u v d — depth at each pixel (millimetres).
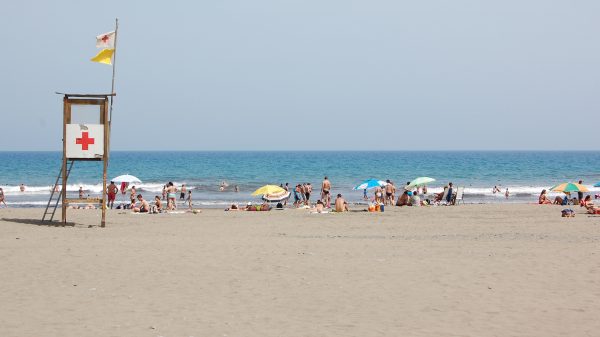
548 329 8703
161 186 71125
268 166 134375
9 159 176875
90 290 11141
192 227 24078
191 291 11133
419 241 18953
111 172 102625
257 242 18281
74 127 23031
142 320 9078
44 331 8445
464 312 9672
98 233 20984
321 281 12102
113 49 22859
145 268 13406
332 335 8344
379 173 106562
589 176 97062
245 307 9953
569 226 24609
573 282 12078
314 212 33688
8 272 12852
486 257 15305
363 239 19578
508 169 119250
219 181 84562
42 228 22219
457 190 44312
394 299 10578
